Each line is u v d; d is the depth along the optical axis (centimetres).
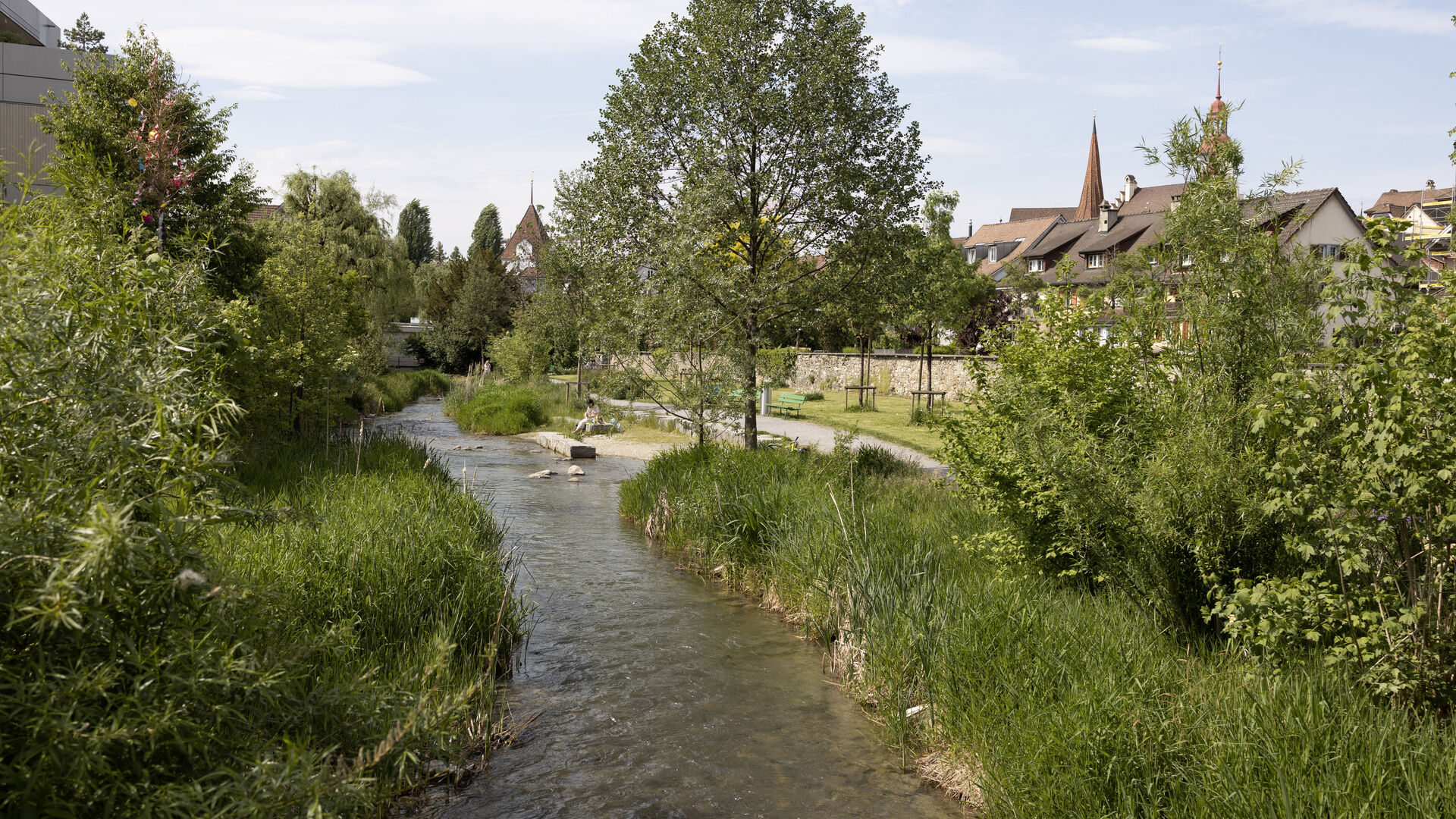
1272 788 326
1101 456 541
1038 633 511
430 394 4047
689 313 1268
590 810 427
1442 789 305
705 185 1216
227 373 899
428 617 596
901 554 730
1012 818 391
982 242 7381
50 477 251
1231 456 485
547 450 2075
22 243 309
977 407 752
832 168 1278
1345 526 394
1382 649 389
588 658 650
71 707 226
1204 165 583
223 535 502
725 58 1259
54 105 1148
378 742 358
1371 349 407
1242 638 445
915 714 517
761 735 521
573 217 1764
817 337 1521
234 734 295
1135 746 377
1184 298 568
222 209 1217
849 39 1268
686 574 916
